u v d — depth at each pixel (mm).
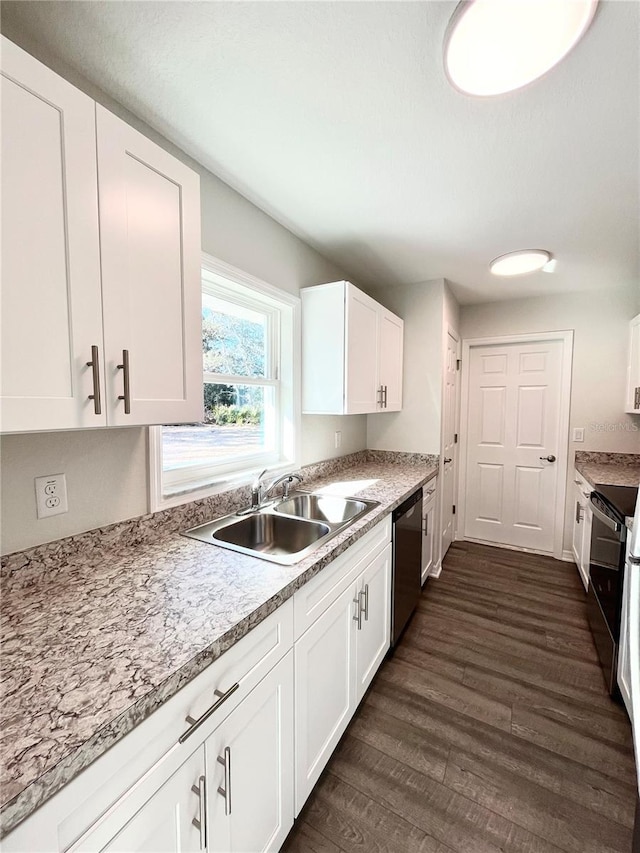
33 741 552
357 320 2188
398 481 2352
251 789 941
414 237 2141
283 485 1960
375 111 1204
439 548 2984
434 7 874
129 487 1296
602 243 2182
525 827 1175
